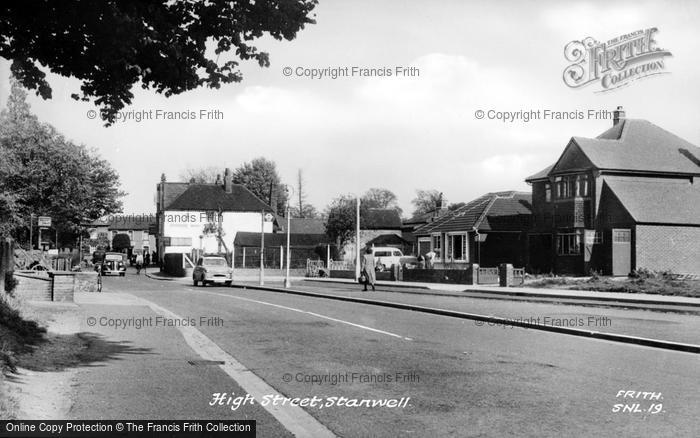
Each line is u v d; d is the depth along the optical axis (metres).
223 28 9.01
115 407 7.75
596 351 11.95
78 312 18.92
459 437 6.54
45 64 9.05
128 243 106.12
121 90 9.45
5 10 8.30
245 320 17.72
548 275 40.75
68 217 46.66
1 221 36.62
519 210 48.47
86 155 52.31
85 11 8.23
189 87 9.47
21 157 42.09
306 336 14.25
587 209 40.12
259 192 104.88
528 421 7.10
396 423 7.10
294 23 9.13
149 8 8.56
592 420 7.12
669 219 38.25
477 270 36.12
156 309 21.05
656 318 17.31
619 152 41.09
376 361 10.94
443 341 13.35
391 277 43.91
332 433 6.74
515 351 11.97
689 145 43.94
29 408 7.28
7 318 12.69
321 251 68.62
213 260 42.31
